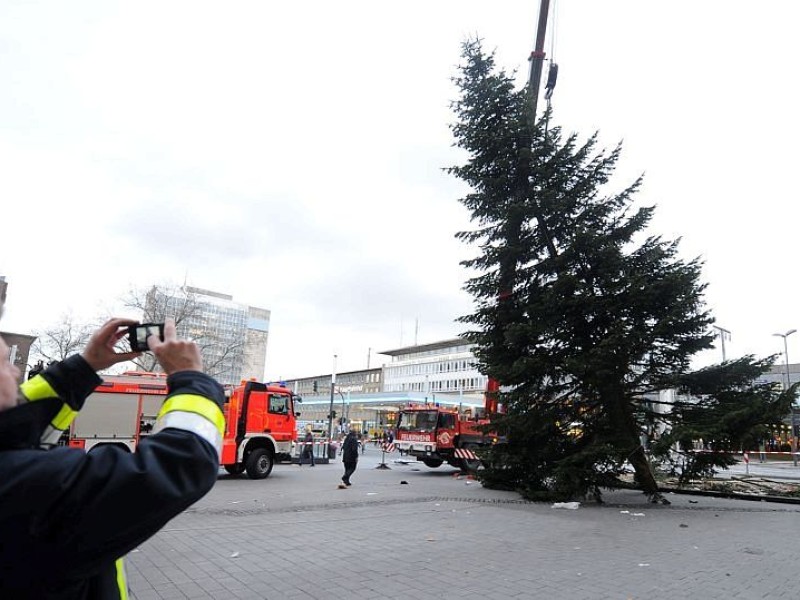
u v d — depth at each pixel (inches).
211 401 56.0
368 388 4190.5
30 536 42.8
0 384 47.4
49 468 43.4
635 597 216.8
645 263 532.7
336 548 293.1
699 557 288.7
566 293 534.0
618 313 524.1
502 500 512.4
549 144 585.0
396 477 764.6
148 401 588.7
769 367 514.0
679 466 518.3
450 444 880.9
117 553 46.8
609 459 503.8
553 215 558.3
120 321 62.6
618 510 473.7
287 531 337.4
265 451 684.1
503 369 548.1
